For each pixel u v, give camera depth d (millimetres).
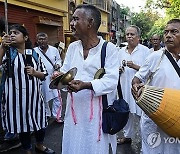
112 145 2588
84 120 2371
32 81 3402
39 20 12164
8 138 4164
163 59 2447
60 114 5410
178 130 2072
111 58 2346
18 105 3359
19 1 10672
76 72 2205
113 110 2357
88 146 2375
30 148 3625
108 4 32031
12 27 3326
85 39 2354
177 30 2381
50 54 5246
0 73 3568
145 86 2135
